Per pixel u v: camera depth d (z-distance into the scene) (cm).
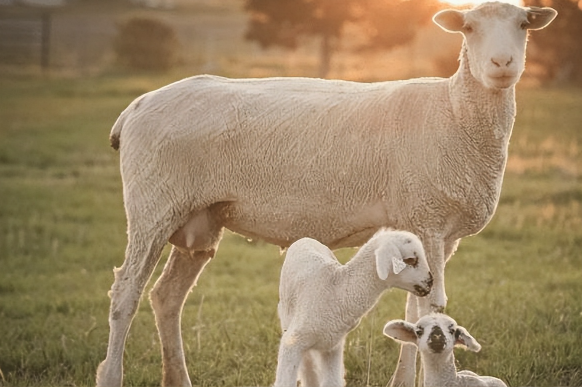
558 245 1388
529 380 752
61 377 808
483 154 680
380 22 3369
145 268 729
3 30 5628
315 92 723
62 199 1748
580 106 2709
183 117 727
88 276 1258
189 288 767
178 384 752
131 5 6988
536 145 2138
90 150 2283
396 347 860
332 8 3772
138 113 741
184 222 731
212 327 941
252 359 827
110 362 714
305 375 641
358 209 701
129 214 737
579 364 798
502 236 1459
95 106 3108
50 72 4247
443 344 590
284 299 638
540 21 662
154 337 930
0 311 1068
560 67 3603
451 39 2948
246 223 730
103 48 5281
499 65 641
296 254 639
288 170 707
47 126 2664
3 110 2975
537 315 948
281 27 4162
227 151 717
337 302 604
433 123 686
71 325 982
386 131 693
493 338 873
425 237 683
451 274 1223
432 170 680
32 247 1402
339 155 699
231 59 4434
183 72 4181
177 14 6538
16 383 779
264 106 719
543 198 1684
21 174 2012
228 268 1303
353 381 779
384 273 566
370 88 720
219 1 7156
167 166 723
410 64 3366
